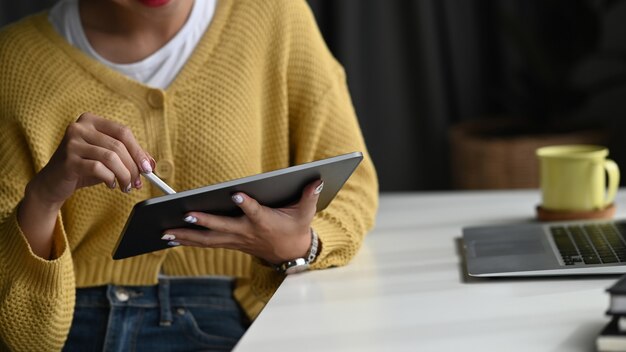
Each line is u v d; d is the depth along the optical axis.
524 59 3.61
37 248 1.41
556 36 3.52
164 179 1.52
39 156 1.50
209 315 1.52
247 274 1.56
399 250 1.47
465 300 1.17
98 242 1.53
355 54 3.77
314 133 1.61
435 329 1.07
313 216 1.36
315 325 1.12
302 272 1.39
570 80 3.57
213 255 1.54
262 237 1.33
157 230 1.27
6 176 1.50
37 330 1.43
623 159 3.89
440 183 3.92
